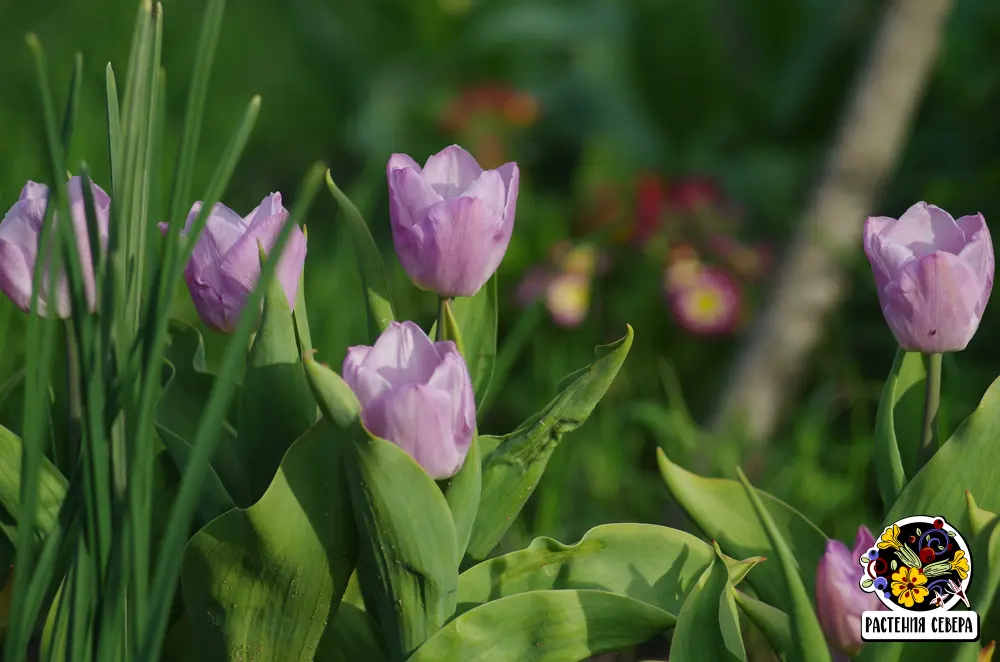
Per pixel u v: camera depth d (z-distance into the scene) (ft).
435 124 14.70
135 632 5.49
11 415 6.83
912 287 5.74
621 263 11.26
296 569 5.63
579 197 12.46
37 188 5.72
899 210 10.78
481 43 15.83
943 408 6.96
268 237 5.68
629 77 14.55
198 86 5.44
